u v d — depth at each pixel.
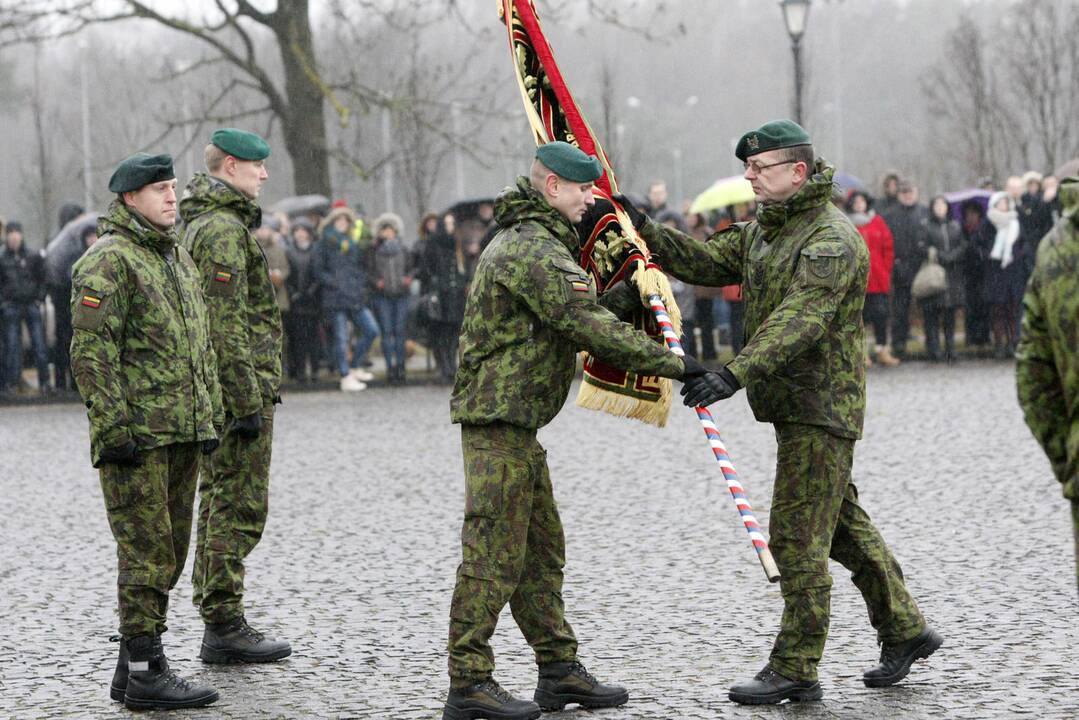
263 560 10.59
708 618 8.54
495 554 6.70
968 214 25.33
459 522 11.88
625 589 9.34
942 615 8.44
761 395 7.07
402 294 24.34
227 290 8.09
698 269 7.62
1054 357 5.13
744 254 7.46
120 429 7.12
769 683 6.88
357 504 12.90
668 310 7.41
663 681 7.30
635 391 7.20
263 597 9.42
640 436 17.08
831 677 7.35
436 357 24.66
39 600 9.53
